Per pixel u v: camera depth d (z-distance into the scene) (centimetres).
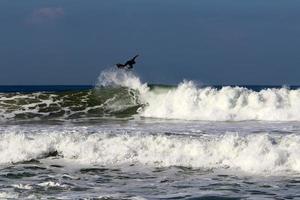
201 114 10569
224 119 10281
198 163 6172
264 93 10725
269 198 4684
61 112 10994
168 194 4859
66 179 5572
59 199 4634
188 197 4734
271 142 6347
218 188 5103
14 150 6812
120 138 6825
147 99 11475
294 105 10469
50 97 11500
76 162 6450
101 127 8712
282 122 9681
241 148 6272
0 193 4875
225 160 6147
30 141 6981
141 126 8888
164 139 6700
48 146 6850
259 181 5397
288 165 5881
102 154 6575
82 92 11706
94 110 11162
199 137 6894
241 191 4966
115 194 4862
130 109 11212
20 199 4641
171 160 6284
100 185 5284
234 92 10756
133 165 6253
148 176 5709
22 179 5578
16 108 10969
